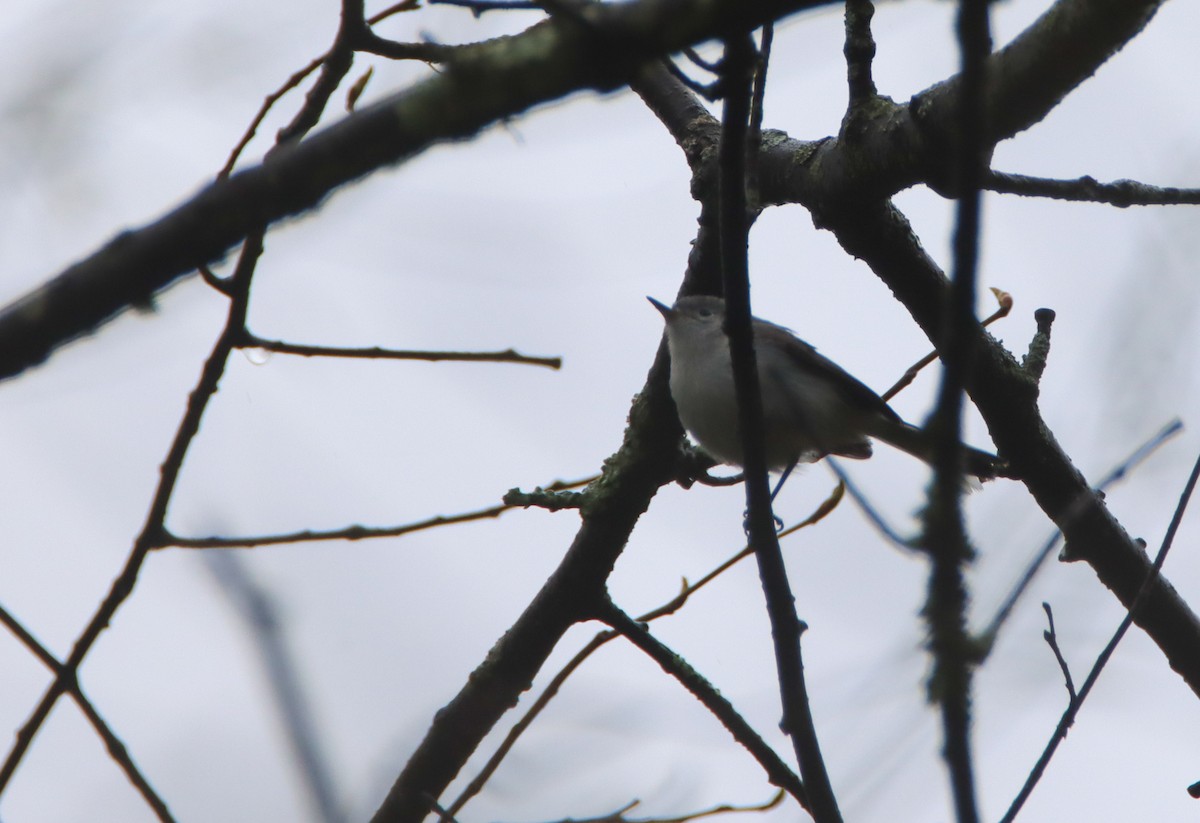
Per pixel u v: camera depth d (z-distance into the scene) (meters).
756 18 3.94
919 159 7.40
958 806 4.25
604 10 4.00
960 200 3.98
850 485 5.17
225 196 4.11
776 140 8.73
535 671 9.44
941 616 4.31
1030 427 8.66
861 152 7.74
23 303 4.16
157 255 4.12
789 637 6.69
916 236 8.39
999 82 6.21
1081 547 8.75
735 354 6.56
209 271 5.70
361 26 5.71
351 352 6.07
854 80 7.87
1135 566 8.68
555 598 9.16
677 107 9.27
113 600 5.93
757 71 7.06
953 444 4.18
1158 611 8.68
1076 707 5.67
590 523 9.00
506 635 9.43
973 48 3.89
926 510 4.29
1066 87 6.12
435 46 5.79
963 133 3.96
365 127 4.05
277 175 4.09
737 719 8.48
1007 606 4.78
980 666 4.33
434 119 4.03
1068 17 5.89
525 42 4.04
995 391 8.57
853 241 8.34
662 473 9.22
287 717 4.73
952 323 4.08
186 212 4.12
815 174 8.15
